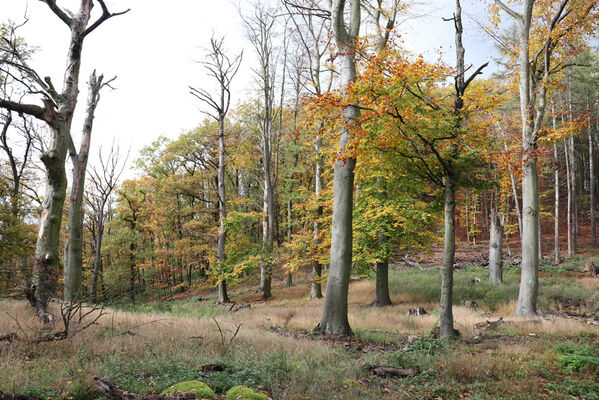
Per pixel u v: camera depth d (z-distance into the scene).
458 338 9.52
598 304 15.51
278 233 33.56
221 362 5.74
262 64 23.81
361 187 18.83
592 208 32.12
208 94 21.83
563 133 13.05
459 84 10.52
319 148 19.78
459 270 27.25
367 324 12.54
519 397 4.88
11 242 18.19
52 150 9.52
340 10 11.77
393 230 17.33
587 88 27.00
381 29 15.14
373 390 5.12
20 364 4.96
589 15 13.93
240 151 27.77
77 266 12.61
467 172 10.36
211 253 26.72
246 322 12.19
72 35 10.20
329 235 19.08
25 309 8.90
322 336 10.26
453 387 5.38
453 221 10.23
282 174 27.55
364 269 18.36
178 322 10.06
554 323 11.42
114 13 10.31
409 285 21.70
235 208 30.20
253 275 30.12
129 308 14.24
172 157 35.72
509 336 9.63
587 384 5.39
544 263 27.03
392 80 8.63
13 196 20.03
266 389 4.97
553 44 14.94
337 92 10.25
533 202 14.15
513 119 22.52
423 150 10.29
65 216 28.64
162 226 30.52
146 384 4.71
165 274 30.12
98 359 5.53
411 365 6.71
